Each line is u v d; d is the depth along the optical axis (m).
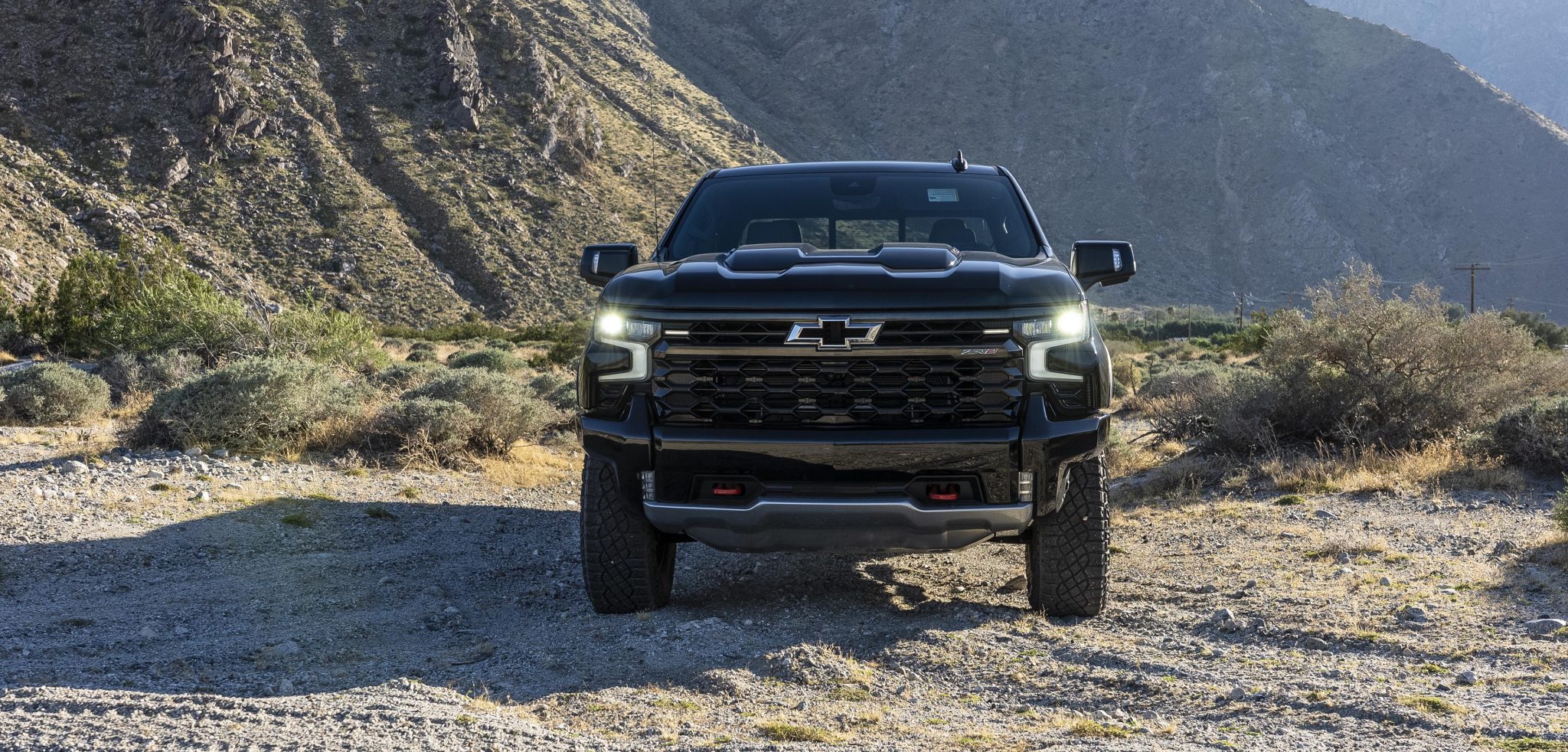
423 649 5.10
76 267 33.06
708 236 5.93
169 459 10.91
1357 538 7.30
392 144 125.31
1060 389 4.68
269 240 104.19
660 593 5.53
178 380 19.66
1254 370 12.83
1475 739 3.48
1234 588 5.99
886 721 3.89
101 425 14.89
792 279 4.65
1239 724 3.75
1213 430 12.09
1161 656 4.65
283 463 11.28
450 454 12.12
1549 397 11.41
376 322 98.69
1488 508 8.16
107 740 3.48
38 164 99.38
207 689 4.36
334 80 130.62
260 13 132.50
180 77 115.50
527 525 8.83
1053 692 4.22
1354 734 3.60
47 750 3.39
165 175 106.19
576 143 140.38
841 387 4.61
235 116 114.31
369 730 3.61
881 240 5.76
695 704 4.06
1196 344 61.25
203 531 7.61
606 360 4.82
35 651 4.93
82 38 116.81
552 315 108.44
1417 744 3.45
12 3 118.69
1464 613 5.24
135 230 94.19
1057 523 5.11
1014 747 3.52
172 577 6.49
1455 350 11.38
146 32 118.88
